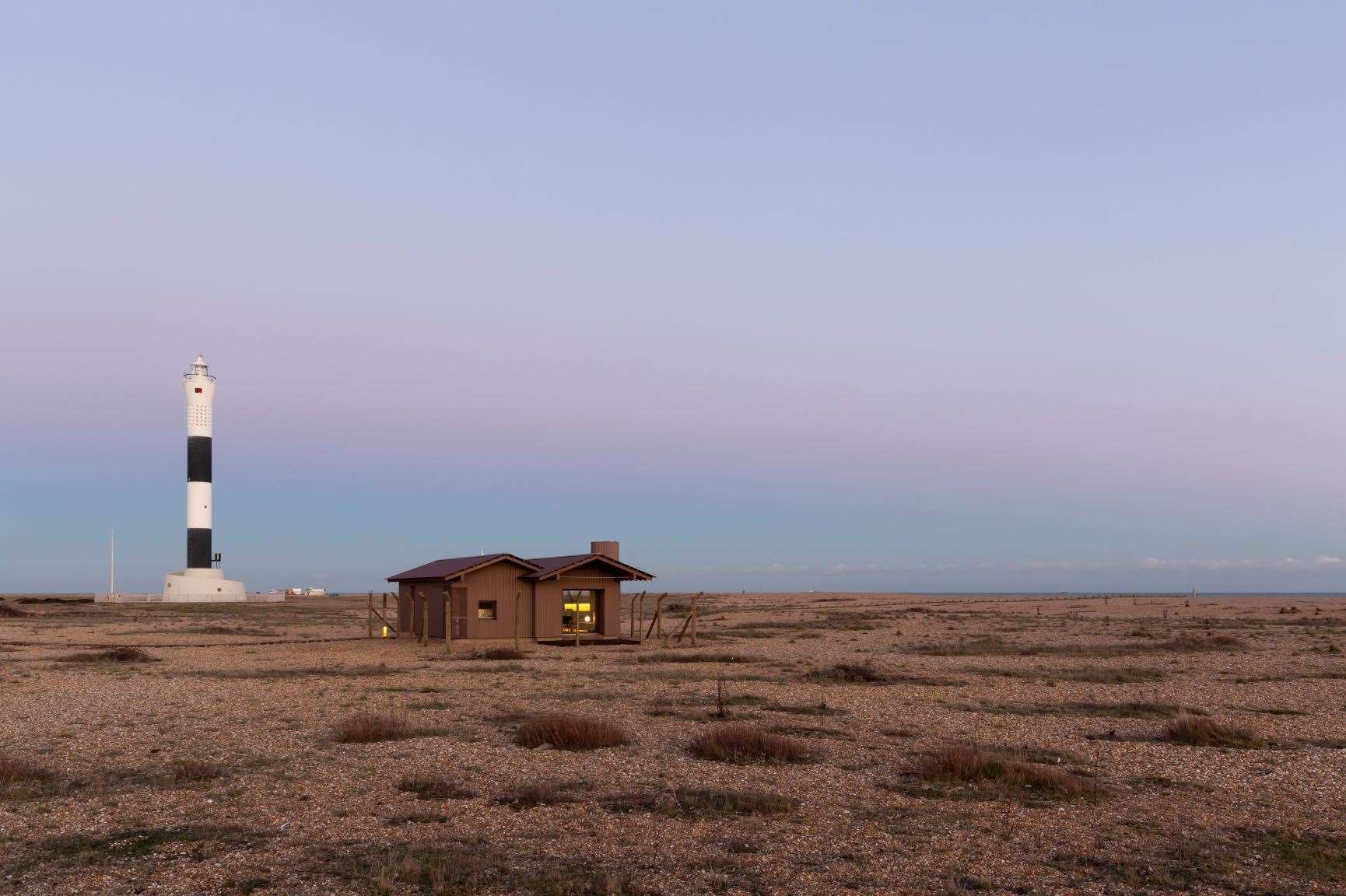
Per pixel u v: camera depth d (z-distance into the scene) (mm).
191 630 65312
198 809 14477
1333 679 33031
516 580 51500
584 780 16469
